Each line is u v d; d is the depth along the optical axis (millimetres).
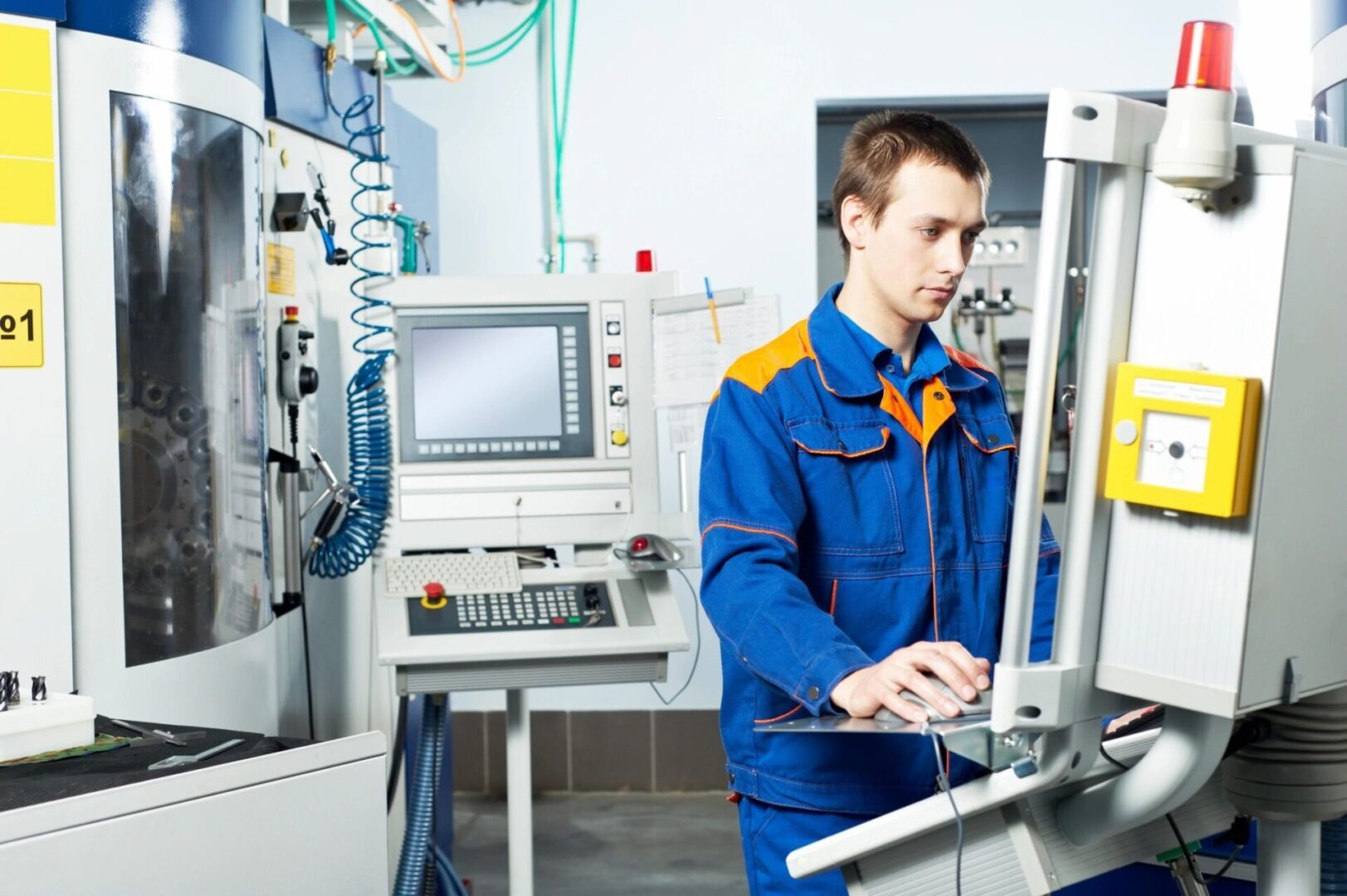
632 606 2607
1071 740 1044
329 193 2732
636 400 2756
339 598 2805
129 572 1863
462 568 2633
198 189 1947
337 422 2816
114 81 1812
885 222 1544
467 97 4266
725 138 4242
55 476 1739
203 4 1938
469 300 2736
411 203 3387
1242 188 938
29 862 1120
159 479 1908
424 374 2719
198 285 1957
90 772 1273
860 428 1596
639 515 2742
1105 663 1027
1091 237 994
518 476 2717
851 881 1272
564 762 4414
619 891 3551
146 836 1208
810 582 1591
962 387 1680
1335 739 1178
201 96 1930
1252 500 939
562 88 4258
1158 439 961
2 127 1684
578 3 4238
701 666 4363
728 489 1536
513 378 2740
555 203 4223
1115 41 4172
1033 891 1155
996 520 1675
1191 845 1359
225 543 2031
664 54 4238
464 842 3967
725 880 3613
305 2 3047
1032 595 1001
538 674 2502
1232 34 929
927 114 1576
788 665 1306
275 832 1324
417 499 2697
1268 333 929
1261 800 1195
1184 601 981
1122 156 963
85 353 1787
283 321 2490
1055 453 4207
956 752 1060
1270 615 977
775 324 2594
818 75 4219
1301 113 2953
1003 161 4383
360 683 2912
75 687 1785
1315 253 949
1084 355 1002
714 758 4383
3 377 1697
